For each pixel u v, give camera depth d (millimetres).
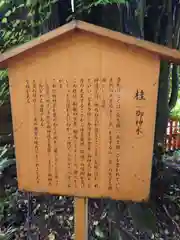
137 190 1663
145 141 1590
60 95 1592
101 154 1641
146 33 2855
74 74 1555
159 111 2994
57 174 1709
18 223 2629
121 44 1487
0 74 2787
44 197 2725
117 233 2340
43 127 1650
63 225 2512
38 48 1544
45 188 1743
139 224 2404
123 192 1680
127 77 1524
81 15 2557
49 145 1671
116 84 1537
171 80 3830
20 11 2750
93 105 1579
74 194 1729
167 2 2748
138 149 1604
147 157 1610
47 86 1591
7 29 2805
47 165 1704
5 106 2977
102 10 2553
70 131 1633
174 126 5770
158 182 2926
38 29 2621
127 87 1534
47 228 2484
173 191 2961
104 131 1605
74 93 1577
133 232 2400
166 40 2875
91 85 1556
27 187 1760
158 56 1479
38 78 1588
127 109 1561
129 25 2586
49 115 1628
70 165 1683
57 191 1738
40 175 1727
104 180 1680
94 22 2625
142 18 2551
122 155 1626
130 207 2482
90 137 1625
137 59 1499
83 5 2465
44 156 1692
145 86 1523
